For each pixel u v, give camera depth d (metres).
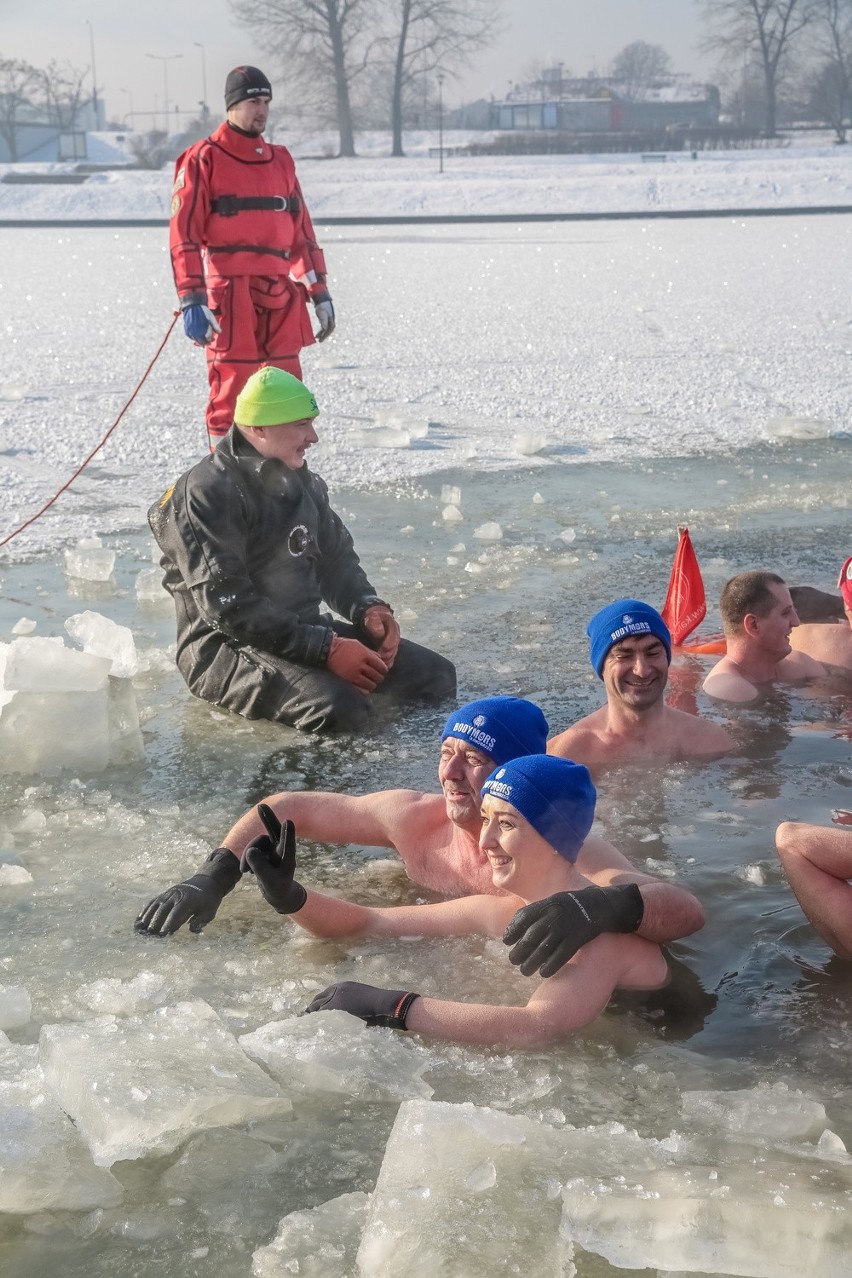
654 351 15.30
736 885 3.29
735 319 18.70
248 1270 2.03
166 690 4.92
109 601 5.88
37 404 11.77
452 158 86.00
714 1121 2.38
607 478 8.38
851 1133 2.36
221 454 4.72
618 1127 2.36
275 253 7.22
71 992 2.85
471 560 6.45
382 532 7.05
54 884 3.36
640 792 3.88
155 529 4.78
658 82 120.81
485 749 3.16
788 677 4.86
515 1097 2.48
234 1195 2.20
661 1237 2.06
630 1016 2.75
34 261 34.66
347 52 91.75
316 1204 2.18
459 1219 2.08
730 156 78.69
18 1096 2.38
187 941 3.09
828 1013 2.74
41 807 3.85
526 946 2.71
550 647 5.16
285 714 4.50
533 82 120.31
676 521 7.17
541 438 9.29
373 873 3.47
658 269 28.22
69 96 110.44
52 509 7.64
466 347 16.09
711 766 4.09
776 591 4.73
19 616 5.64
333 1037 2.60
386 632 4.77
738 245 35.34
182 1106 2.31
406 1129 2.25
